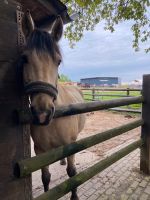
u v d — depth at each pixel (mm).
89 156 4672
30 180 1639
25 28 1914
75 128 2693
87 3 6648
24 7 3537
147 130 3617
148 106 3580
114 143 5609
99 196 3016
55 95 1755
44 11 3656
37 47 1741
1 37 1447
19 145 1563
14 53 1559
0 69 1448
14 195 1527
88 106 2275
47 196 1805
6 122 1482
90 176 2408
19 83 1648
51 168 4086
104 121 8883
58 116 1900
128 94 10328
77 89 4285
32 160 1585
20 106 1607
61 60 1981
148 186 3291
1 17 1438
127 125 3154
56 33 2115
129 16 7121
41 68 1705
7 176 1486
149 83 3535
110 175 3652
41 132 2324
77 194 3057
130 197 2984
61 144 2504
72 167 2742
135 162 4199
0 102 1450
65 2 7055
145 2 6785
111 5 7492
